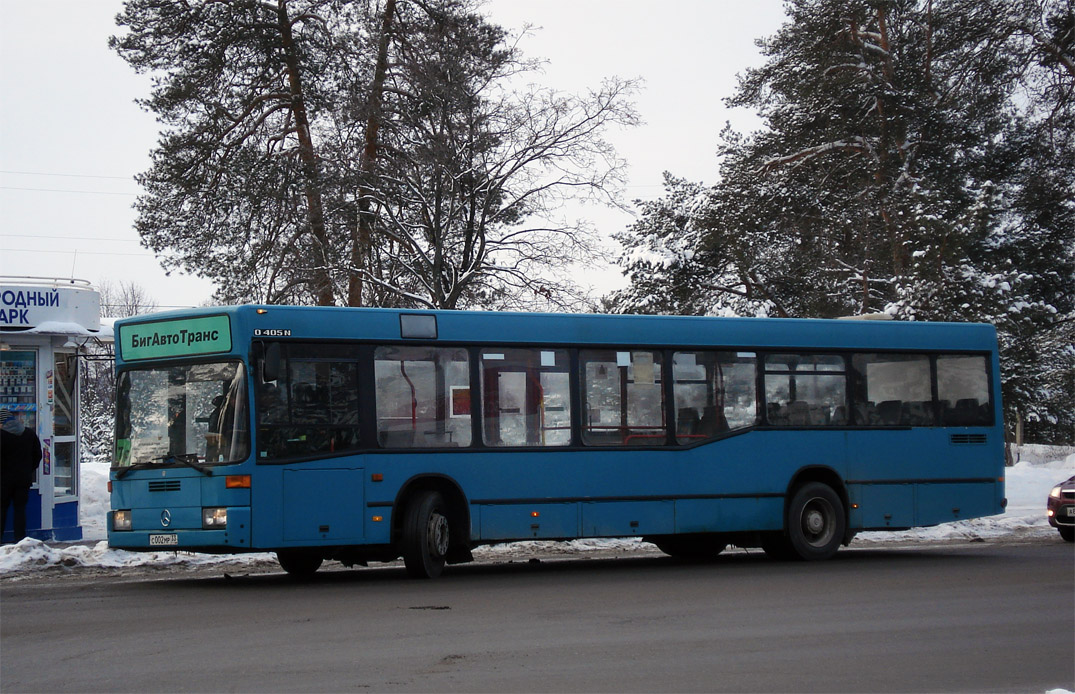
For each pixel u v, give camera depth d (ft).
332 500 43.75
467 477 46.60
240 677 25.77
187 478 42.75
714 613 35.88
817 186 119.65
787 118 122.83
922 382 58.13
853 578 46.34
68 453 63.05
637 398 50.75
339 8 98.43
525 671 26.48
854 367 56.39
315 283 89.86
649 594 40.73
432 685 24.90
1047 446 209.26
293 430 43.37
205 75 97.60
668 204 122.21
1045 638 31.65
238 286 95.25
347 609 36.70
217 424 42.96
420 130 88.69
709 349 52.80
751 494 52.85
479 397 47.32
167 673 26.27
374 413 45.09
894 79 116.78
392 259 92.32
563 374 49.21
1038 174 112.57
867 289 109.40
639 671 26.55
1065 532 66.03
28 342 59.98
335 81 96.53
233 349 43.16
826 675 26.32
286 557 49.26
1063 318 125.39
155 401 44.32
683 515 51.03
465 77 86.84
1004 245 122.72
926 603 38.47
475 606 37.40
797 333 55.16
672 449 51.11
